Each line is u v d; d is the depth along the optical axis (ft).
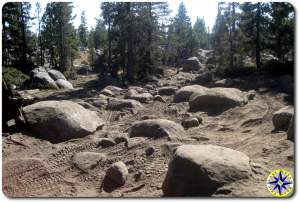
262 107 56.03
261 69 93.91
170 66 175.52
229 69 97.50
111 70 127.34
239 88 75.46
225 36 119.85
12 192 31.71
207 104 59.11
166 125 42.50
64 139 44.55
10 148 41.32
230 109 56.39
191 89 68.64
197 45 211.61
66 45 154.71
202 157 26.48
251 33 100.07
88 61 197.88
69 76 134.31
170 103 66.28
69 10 154.10
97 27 186.29
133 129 43.88
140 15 112.47
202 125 49.80
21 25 131.75
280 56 95.14
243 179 25.53
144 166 34.76
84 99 77.51
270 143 36.68
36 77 99.91
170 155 36.22
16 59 133.28
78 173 35.14
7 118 46.68
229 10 115.34
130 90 76.43
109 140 41.50
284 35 91.81
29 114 46.88
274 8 94.84
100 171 35.24
